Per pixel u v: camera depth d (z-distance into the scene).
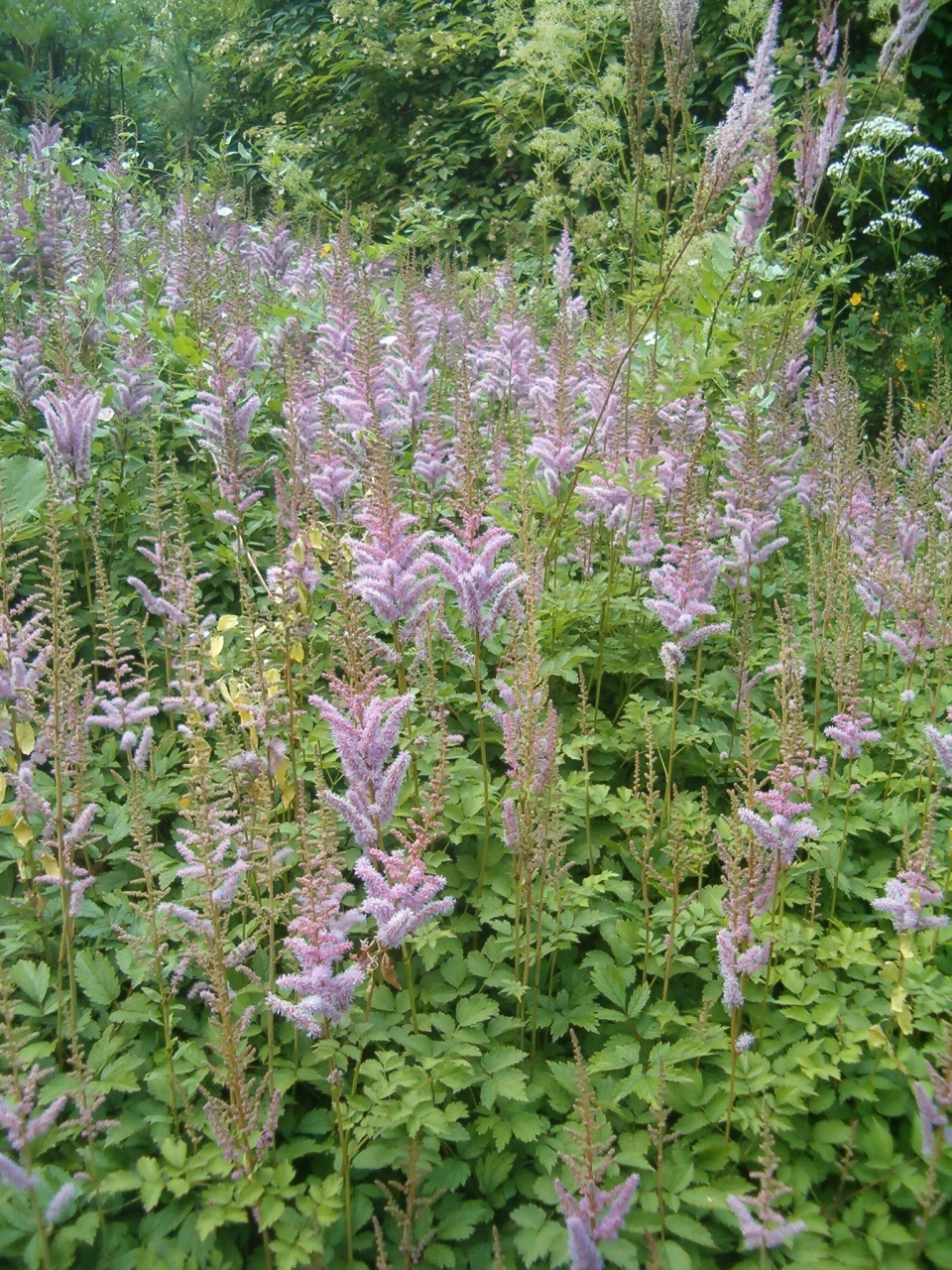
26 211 6.91
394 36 12.96
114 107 14.34
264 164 10.39
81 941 3.08
